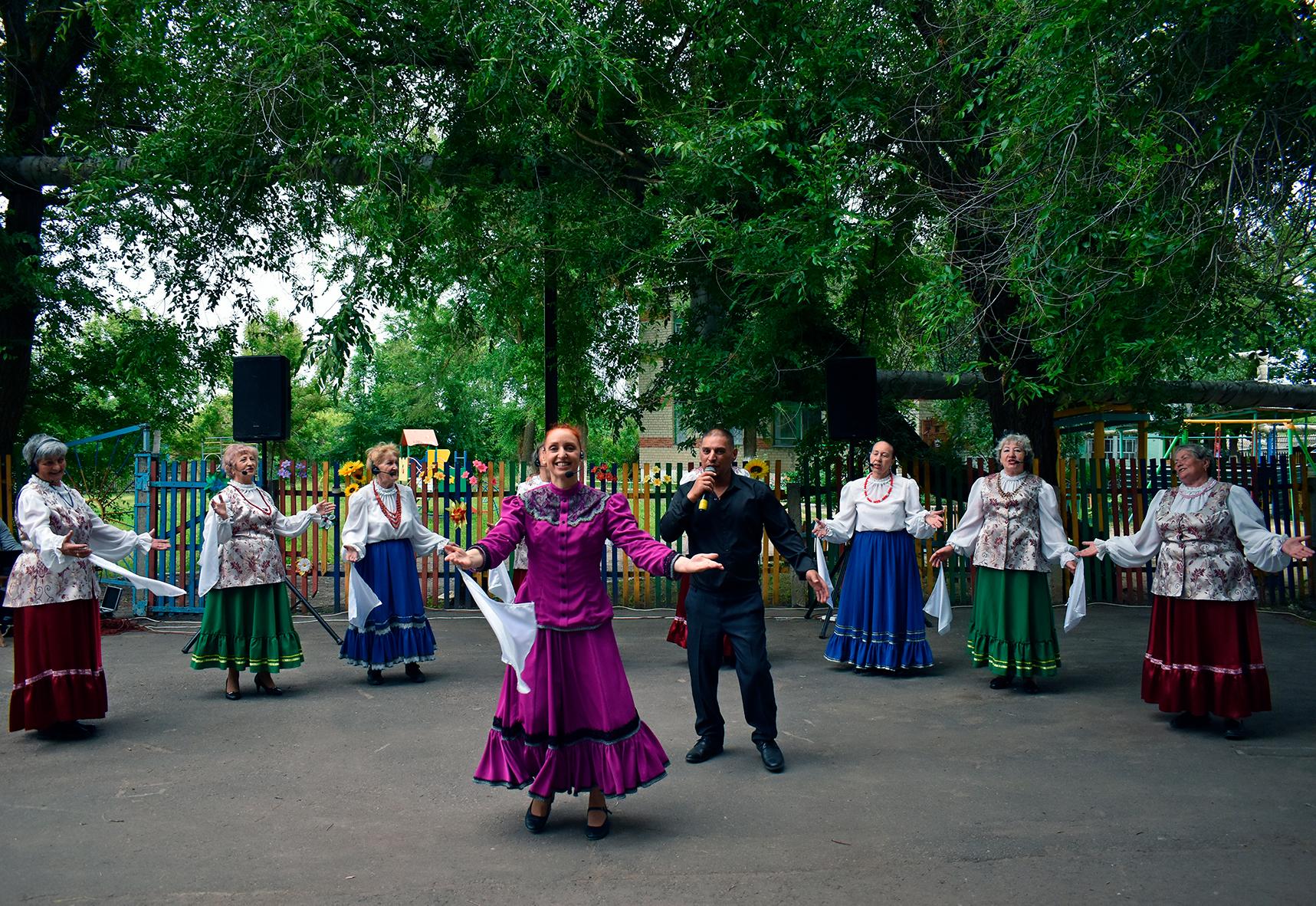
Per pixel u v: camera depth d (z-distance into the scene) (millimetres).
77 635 5676
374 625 7113
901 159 9328
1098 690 6977
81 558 5684
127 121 12625
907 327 10570
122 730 5883
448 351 24859
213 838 4125
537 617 4090
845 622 7578
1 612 9062
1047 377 6871
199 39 8969
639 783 4062
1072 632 9344
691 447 11719
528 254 9742
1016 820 4316
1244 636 5668
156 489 10352
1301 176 5453
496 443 28328
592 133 10023
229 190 10102
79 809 4492
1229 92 5414
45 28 11703
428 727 5930
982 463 11391
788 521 5266
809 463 11727
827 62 8547
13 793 4727
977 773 5016
